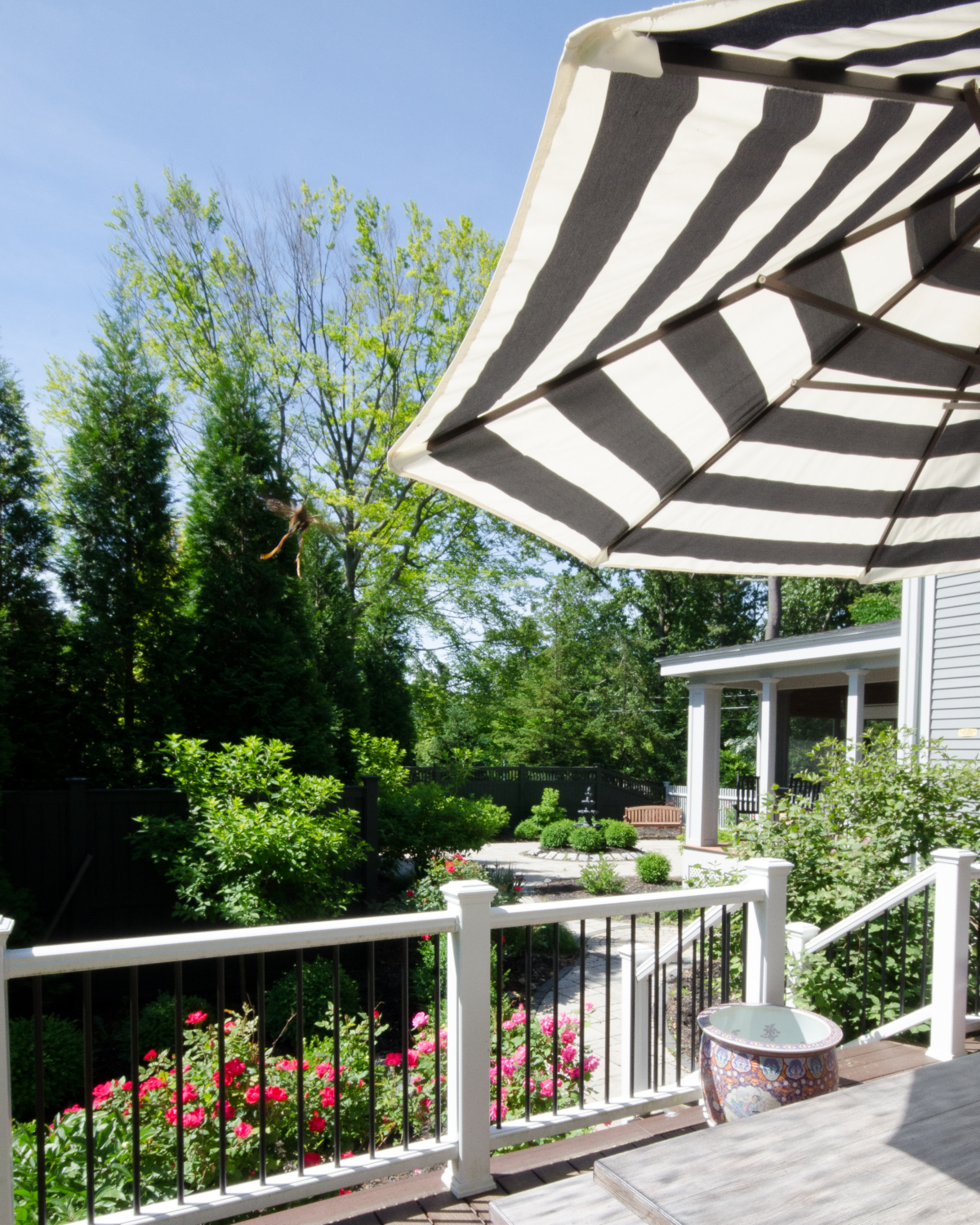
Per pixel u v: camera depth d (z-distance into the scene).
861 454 2.28
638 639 28.70
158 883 7.88
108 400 9.56
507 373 1.56
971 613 7.53
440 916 2.48
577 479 2.02
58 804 7.59
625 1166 1.18
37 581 8.58
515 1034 4.71
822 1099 1.40
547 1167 2.58
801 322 1.83
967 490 2.46
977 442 2.29
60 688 8.73
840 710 17.16
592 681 27.84
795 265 1.66
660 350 1.72
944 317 2.02
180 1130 2.14
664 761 27.06
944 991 3.58
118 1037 6.22
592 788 22.45
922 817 5.27
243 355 17.83
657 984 3.00
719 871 5.41
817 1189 1.11
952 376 2.13
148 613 9.30
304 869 7.05
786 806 5.61
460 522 20.62
